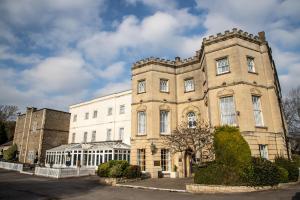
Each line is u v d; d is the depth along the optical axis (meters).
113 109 37.31
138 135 27.55
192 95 27.59
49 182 22.56
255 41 23.09
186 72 28.83
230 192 14.42
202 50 25.30
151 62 28.56
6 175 28.86
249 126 19.97
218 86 22.12
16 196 14.39
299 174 19.16
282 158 19.00
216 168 15.83
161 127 27.36
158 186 18.52
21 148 47.62
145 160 26.36
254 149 19.53
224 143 16.02
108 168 22.59
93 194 15.58
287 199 11.44
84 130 41.22
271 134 20.95
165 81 29.02
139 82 29.42
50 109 44.47
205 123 22.53
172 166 26.30
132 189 18.02
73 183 21.95
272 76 22.47
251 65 22.38
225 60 22.50
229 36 22.45
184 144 20.41
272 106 21.80
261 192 13.96
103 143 35.34
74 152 35.81
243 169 15.07
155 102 27.41
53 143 43.56
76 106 44.62
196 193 15.09
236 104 20.69
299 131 49.72
